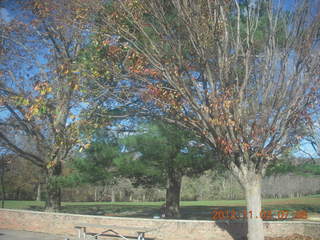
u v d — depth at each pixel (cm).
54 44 1609
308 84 943
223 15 987
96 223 1342
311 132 1097
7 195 4375
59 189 1888
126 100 1248
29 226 1477
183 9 975
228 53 997
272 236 1220
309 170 1559
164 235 1243
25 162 3856
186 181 4794
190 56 1134
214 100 946
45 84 1125
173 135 1375
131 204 3512
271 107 938
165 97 1070
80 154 1503
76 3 1138
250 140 973
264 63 990
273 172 1595
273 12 1036
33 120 1573
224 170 1714
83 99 1301
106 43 1119
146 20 1145
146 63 1098
